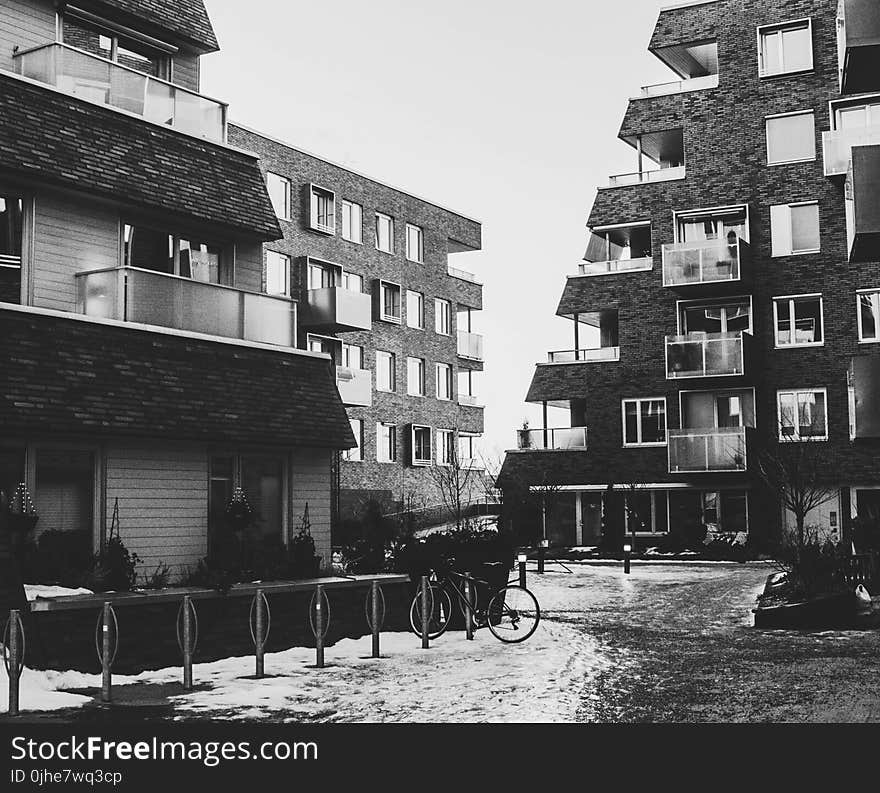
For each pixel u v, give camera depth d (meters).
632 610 20.66
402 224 51.25
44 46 16.86
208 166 18.92
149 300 17.11
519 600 17.95
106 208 17.27
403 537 23.30
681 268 37.69
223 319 18.36
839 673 12.63
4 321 14.91
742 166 38.53
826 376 36.69
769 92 38.28
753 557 34.31
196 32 19.80
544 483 39.38
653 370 39.28
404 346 50.78
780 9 38.28
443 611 17.22
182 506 17.05
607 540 37.56
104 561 15.30
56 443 15.45
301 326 41.84
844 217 36.88
